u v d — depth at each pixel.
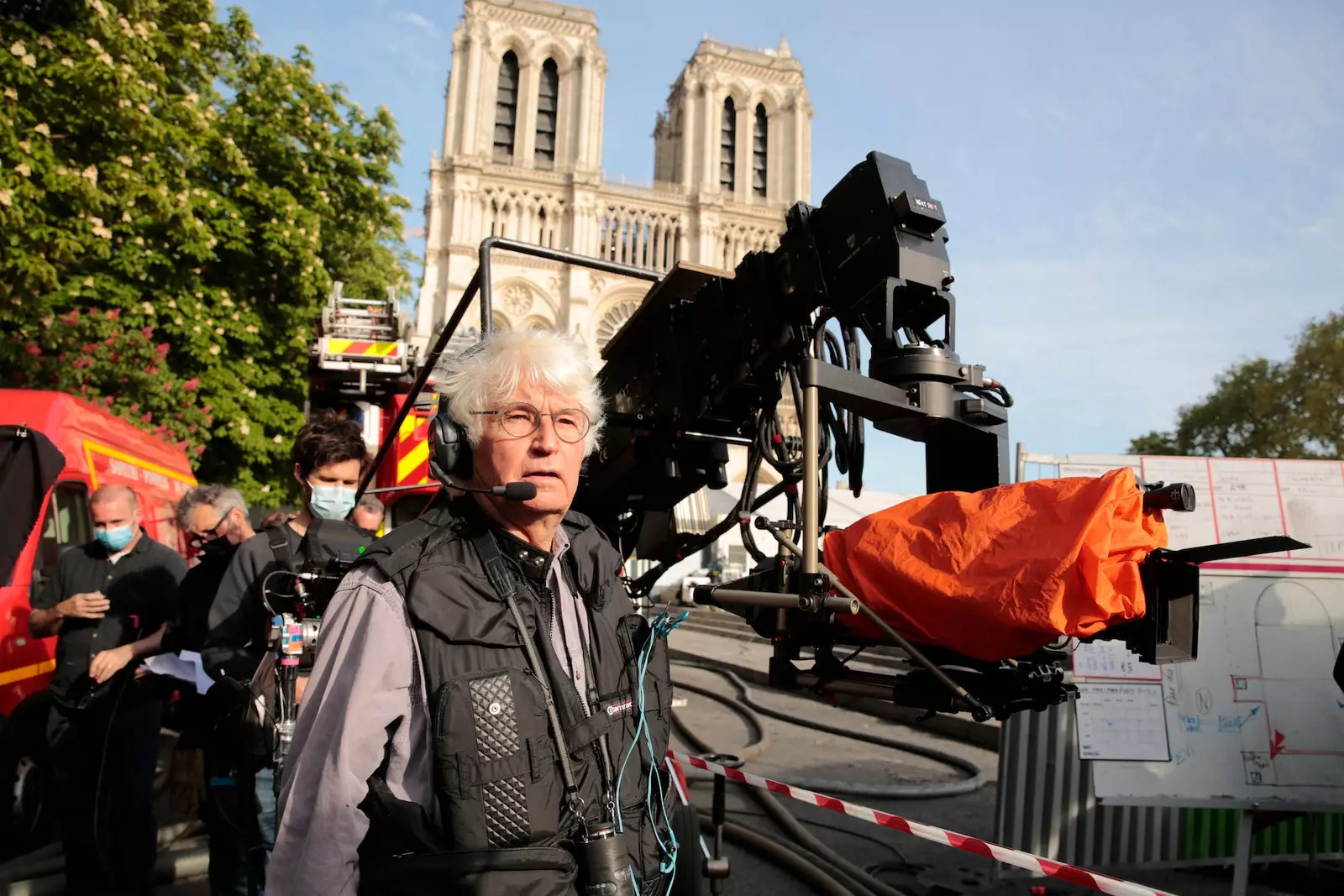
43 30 8.59
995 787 6.79
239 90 14.15
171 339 12.89
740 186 65.25
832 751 8.22
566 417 1.71
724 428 2.96
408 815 1.43
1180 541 4.31
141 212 9.73
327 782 1.39
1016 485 1.84
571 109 61.84
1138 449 37.41
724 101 67.69
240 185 13.48
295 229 13.30
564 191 60.19
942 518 1.88
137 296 11.87
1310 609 4.31
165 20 11.41
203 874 4.64
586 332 58.72
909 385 1.99
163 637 4.24
